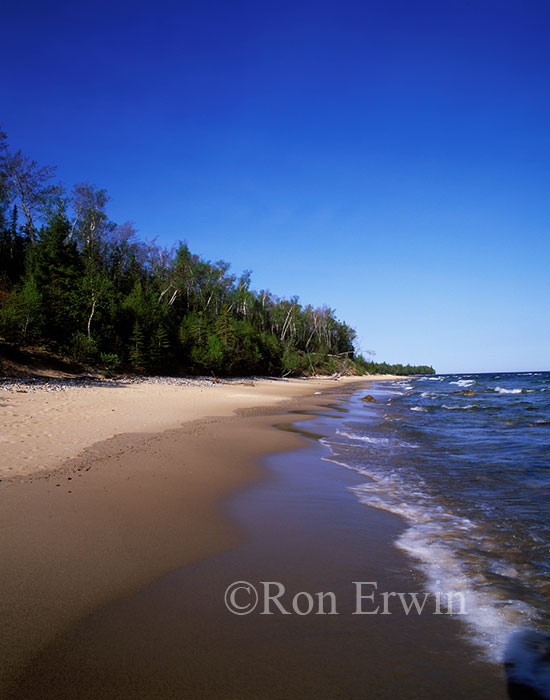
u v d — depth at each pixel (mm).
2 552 3863
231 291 78250
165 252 62781
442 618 2977
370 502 5797
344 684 2297
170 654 2525
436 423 14734
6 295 33875
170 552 4020
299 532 4648
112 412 14391
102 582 3383
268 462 8344
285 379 63938
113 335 37781
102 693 2189
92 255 44562
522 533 4602
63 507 5090
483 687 2283
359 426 14000
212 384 38719
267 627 2834
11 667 2369
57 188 42906
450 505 5637
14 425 10383
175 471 7133
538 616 3004
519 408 19844
